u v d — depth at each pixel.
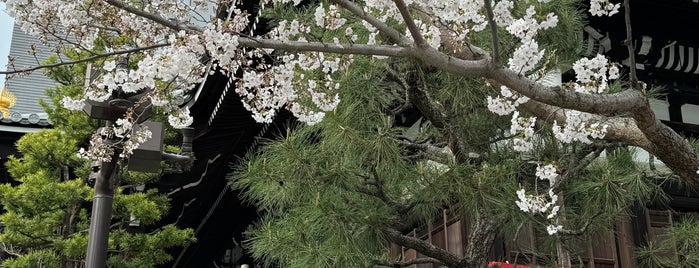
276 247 6.53
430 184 6.32
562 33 7.30
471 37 6.57
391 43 6.75
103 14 4.42
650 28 10.32
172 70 4.08
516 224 6.77
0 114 14.04
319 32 6.25
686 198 10.49
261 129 11.02
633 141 5.15
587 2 9.48
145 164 5.60
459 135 7.14
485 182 6.25
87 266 5.36
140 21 4.51
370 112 6.63
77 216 11.80
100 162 5.44
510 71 4.12
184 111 4.72
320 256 6.24
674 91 11.16
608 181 6.46
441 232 10.69
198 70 4.32
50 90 12.41
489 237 7.02
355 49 4.05
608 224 7.00
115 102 5.19
